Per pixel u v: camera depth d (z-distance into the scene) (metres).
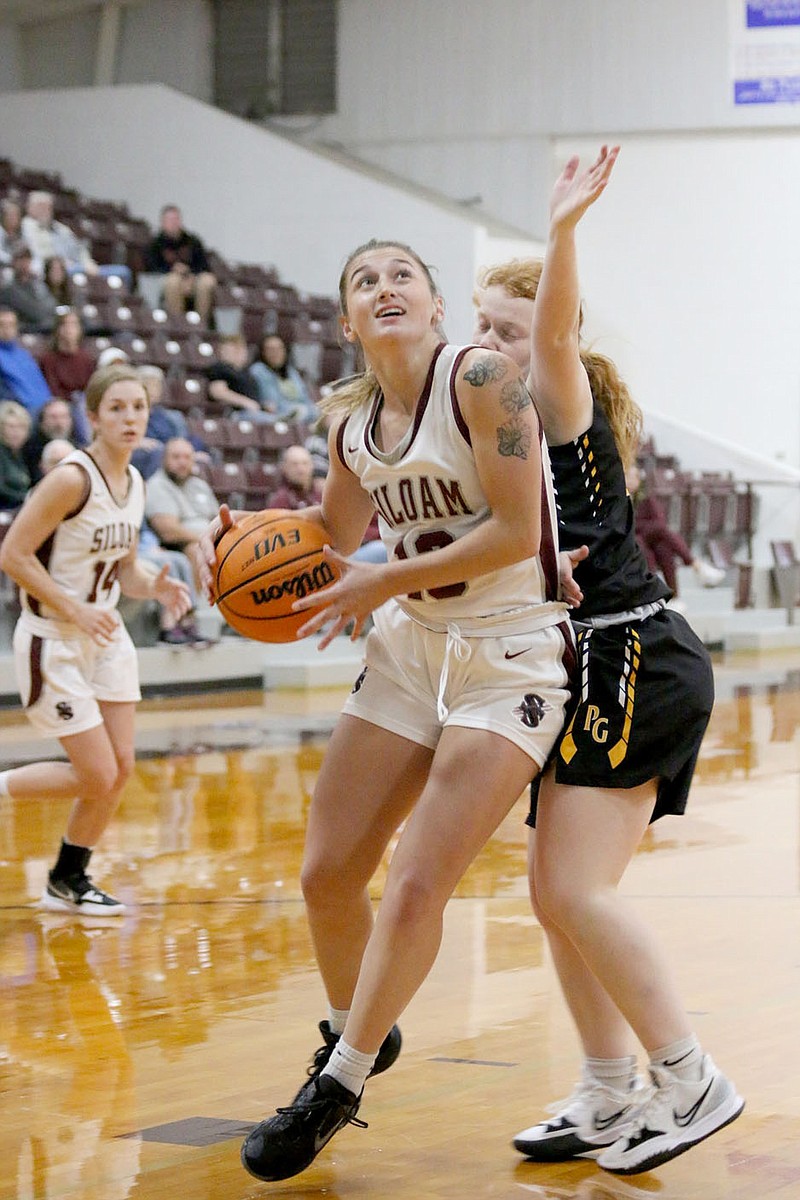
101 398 6.86
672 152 26.45
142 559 15.52
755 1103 4.28
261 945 6.32
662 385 26.89
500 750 3.72
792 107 25.64
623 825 3.79
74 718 6.79
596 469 3.97
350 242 25.06
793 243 25.98
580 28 26.58
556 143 27.09
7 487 15.43
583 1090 4.00
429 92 27.62
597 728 3.78
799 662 20.36
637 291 26.89
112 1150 3.99
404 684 3.99
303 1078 4.60
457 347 3.74
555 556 3.83
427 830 3.71
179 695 15.95
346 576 3.73
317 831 4.01
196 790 10.12
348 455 3.98
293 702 15.30
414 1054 4.82
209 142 25.88
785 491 24.72
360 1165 3.87
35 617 6.83
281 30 28.58
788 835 8.73
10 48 29.77
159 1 29.25
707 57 25.94
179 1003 5.48
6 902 7.16
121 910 6.92
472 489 3.76
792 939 6.29
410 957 3.69
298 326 22.92
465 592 3.81
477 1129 4.13
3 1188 3.72
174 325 21.08
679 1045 3.69
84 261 21.98
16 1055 4.87
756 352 26.30
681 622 4.02
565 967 4.02
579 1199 3.61
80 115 26.66
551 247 3.74
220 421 19.05
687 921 6.64
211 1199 3.64
